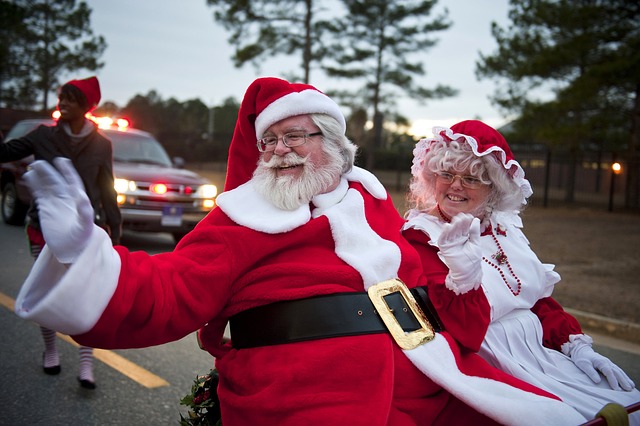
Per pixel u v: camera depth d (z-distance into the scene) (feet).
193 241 6.79
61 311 5.33
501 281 8.23
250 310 6.70
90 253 5.46
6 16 109.50
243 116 7.56
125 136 34.53
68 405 12.69
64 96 13.29
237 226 6.86
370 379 6.26
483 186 8.24
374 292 6.71
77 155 13.44
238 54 83.20
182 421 7.48
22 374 14.12
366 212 7.45
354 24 98.73
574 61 64.90
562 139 64.95
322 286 6.57
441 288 7.18
